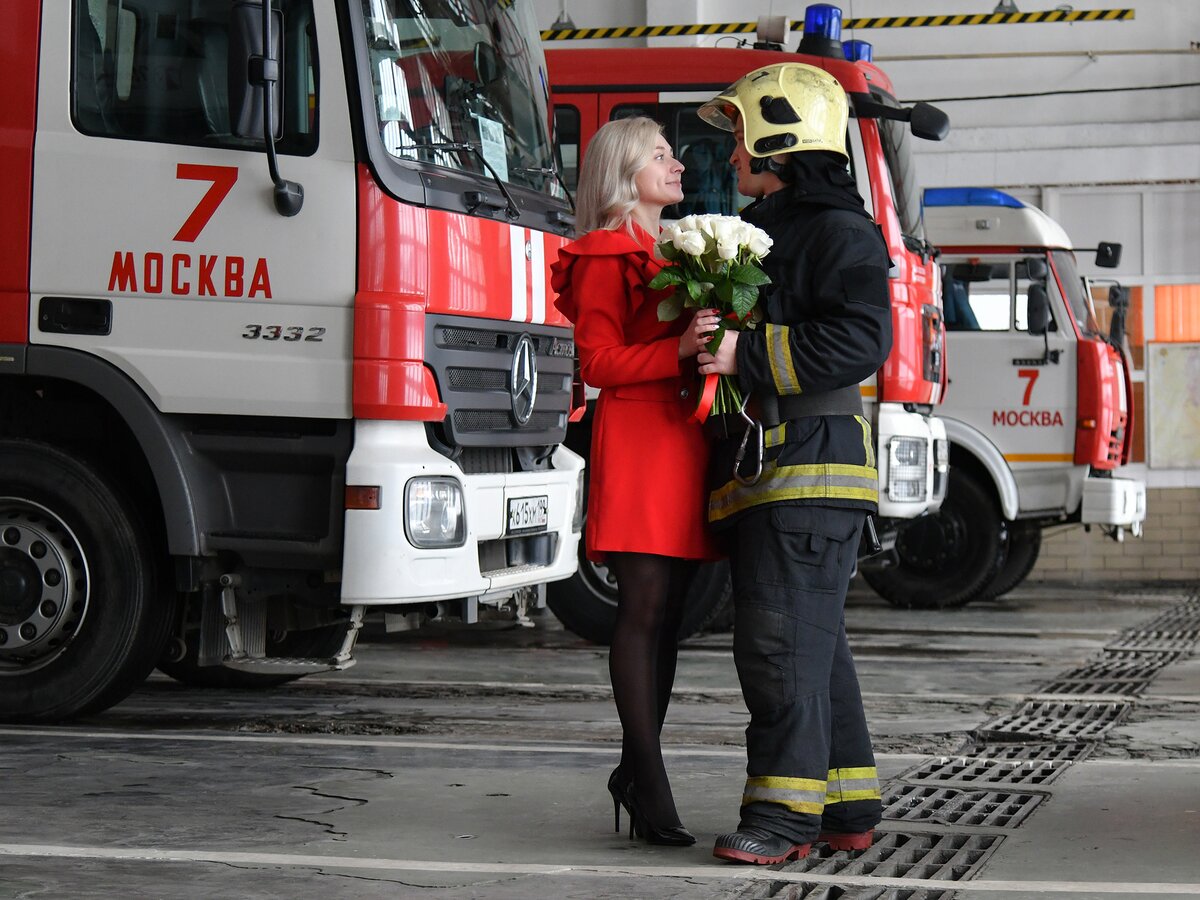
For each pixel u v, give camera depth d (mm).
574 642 22656
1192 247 38250
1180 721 15961
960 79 38688
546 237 15336
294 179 13391
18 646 14234
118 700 14414
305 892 8828
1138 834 10500
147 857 9617
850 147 22391
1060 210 38625
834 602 9422
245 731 14414
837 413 9414
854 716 9883
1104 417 28641
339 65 13391
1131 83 38250
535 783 12078
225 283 13469
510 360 14656
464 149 14438
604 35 38250
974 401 28984
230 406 13445
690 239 9258
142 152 13648
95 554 14117
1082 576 37938
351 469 13227
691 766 12891
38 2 13906
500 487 14484
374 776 12289
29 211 13797
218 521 13734
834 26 23406
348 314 13297
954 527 29109
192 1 13727
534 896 8766
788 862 9609
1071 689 18469
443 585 13586
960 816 11133
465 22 15039
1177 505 37906
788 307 9344
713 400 9383
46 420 14938
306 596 13812
